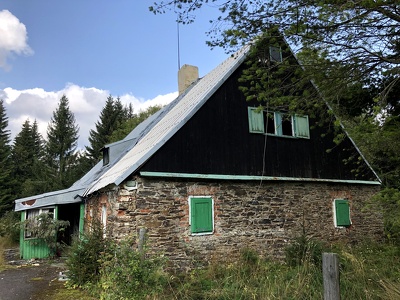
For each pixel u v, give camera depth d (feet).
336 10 20.80
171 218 29.73
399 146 26.73
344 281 21.11
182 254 29.55
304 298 18.99
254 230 33.96
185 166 31.12
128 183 28.35
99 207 35.17
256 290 20.36
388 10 21.16
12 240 60.44
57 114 131.75
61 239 48.06
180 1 22.93
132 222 27.96
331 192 41.50
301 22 22.03
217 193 32.71
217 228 31.96
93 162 120.37
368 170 45.32
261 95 26.35
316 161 40.73
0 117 142.20
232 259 31.27
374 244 39.96
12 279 31.22
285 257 33.73
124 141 48.55
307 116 40.78
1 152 114.83
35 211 47.29
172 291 20.80
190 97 42.06
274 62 28.12
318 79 24.70
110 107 136.26
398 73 23.77
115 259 21.42
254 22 23.62
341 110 34.24
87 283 25.75
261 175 35.73
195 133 32.37
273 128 39.47
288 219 36.68
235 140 34.86
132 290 19.27
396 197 23.47
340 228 40.98
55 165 120.88
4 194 102.12
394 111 30.58
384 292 18.62
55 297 24.38
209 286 22.74
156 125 44.34
